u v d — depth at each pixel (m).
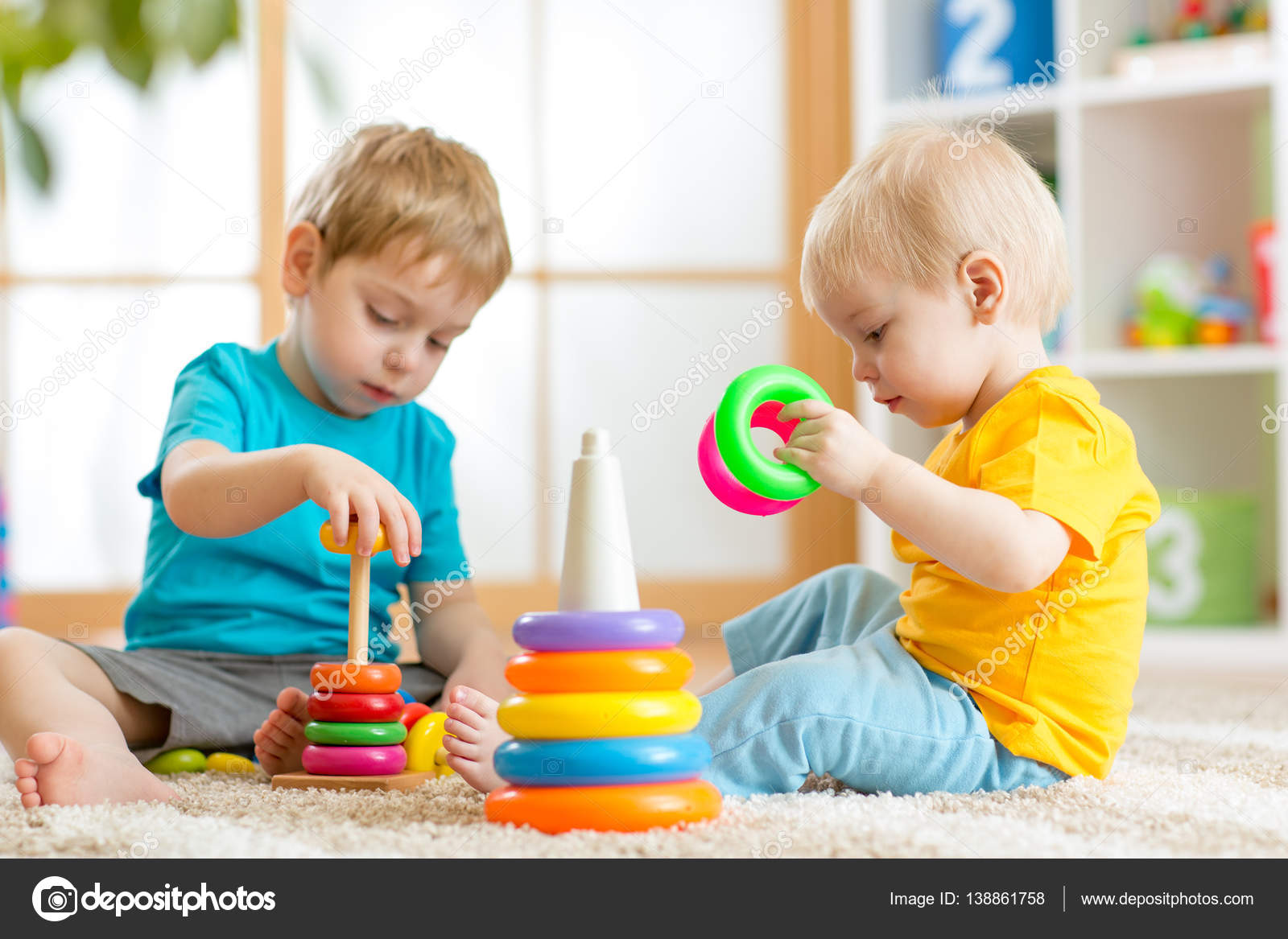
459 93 2.79
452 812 0.79
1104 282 2.25
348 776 0.93
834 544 2.76
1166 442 2.32
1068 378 0.93
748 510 0.91
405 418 1.32
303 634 1.18
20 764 0.80
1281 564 2.06
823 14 2.82
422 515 1.30
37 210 2.74
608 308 2.82
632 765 0.70
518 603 2.77
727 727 0.84
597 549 0.75
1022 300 0.98
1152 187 2.28
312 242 1.23
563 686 0.71
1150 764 1.01
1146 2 2.33
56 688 0.92
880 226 0.96
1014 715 0.87
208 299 2.76
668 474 2.81
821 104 2.82
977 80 2.31
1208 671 1.99
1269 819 0.76
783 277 2.84
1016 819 0.76
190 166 2.76
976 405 0.98
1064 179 2.24
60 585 2.76
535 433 2.81
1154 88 2.17
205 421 1.14
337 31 2.75
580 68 2.82
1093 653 0.89
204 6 1.36
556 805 0.71
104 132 2.75
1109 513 0.85
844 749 0.84
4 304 2.75
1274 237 2.13
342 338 1.21
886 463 0.83
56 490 2.75
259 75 2.73
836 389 2.81
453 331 1.26
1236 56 2.14
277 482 0.95
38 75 1.39
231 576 1.18
